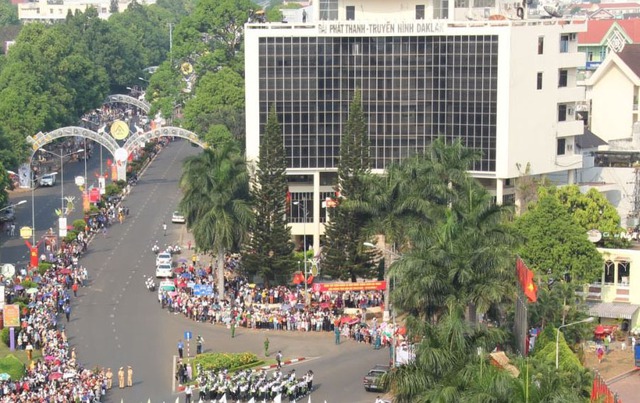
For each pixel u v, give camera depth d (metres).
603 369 181.38
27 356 184.00
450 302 157.12
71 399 163.38
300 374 177.75
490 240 168.62
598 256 198.50
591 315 192.62
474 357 130.88
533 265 197.38
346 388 172.00
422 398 127.00
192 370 178.25
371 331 193.50
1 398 161.50
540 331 172.62
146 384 174.62
